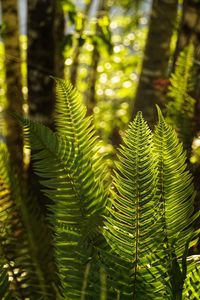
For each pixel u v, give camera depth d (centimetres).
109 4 887
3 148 219
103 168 210
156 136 193
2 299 202
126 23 1048
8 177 217
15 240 216
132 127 184
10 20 550
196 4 398
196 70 337
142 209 185
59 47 522
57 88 197
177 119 319
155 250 189
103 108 779
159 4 513
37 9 520
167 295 192
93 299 190
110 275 189
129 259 190
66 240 195
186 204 194
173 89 333
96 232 195
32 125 191
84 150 200
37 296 215
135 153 183
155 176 185
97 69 900
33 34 518
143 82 488
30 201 232
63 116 199
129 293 190
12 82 513
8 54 547
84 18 627
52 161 192
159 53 509
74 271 193
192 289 197
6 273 204
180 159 193
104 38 585
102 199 197
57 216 195
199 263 198
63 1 527
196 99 330
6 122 387
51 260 219
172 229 193
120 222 199
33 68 513
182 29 403
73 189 194
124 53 926
